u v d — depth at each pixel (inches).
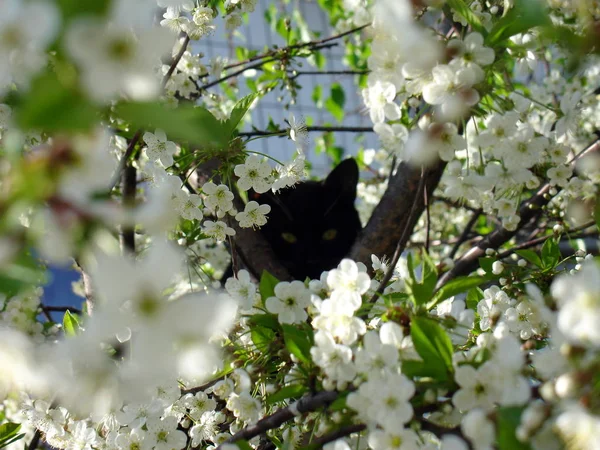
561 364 23.5
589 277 20.7
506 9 33.1
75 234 18.1
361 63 59.6
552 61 53.8
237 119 37.4
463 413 28.5
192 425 37.6
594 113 52.2
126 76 15.9
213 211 38.0
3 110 34.4
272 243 51.3
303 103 78.5
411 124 33.5
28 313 44.1
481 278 31.6
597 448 19.8
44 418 35.1
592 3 30.7
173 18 39.0
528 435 21.3
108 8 15.6
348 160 52.4
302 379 31.6
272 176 38.0
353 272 30.6
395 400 25.4
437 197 54.4
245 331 34.1
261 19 81.1
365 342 27.7
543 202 44.4
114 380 22.4
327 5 62.3
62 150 16.8
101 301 19.4
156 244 18.2
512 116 32.7
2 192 17.6
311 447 28.7
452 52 29.7
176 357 18.3
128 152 37.1
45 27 15.5
